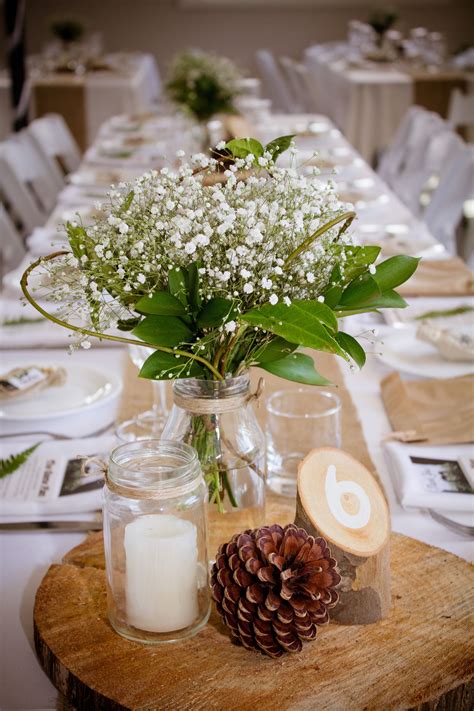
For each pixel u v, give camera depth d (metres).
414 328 1.82
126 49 9.05
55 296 0.89
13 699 0.90
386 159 4.44
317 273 0.92
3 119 6.21
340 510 0.90
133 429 1.28
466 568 0.99
